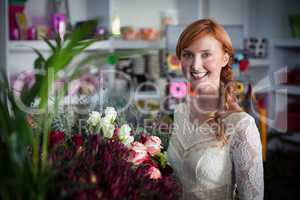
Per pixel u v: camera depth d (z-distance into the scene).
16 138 0.77
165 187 0.97
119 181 0.89
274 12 4.25
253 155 1.29
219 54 1.32
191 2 3.85
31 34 3.00
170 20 3.68
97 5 3.45
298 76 3.98
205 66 1.31
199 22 1.31
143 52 0.95
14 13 2.97
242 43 3.62
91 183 0.86
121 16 3.71
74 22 3.48
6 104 0.83
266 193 3.14
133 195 0.88
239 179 1.31
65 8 3.20
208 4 4.13
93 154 0.99
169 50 3.42
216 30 1.30
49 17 3.33
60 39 0.92
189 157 1.37
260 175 1.30
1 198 0.78
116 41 3.33
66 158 0.99
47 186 0.82
